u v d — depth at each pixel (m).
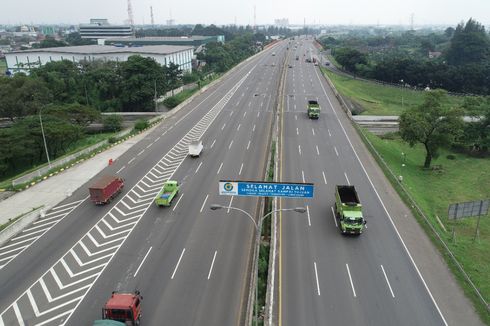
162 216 41.16
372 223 39.53
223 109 89.88
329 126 74.44
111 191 44.94
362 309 27.81
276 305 28.05
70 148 72.88
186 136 70.12
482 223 44.56
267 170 50.47
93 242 36.59
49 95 92.25
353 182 49.22
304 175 51.00
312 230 38.09
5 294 29.70
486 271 33.22
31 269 32.75
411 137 62.25
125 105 104.69
